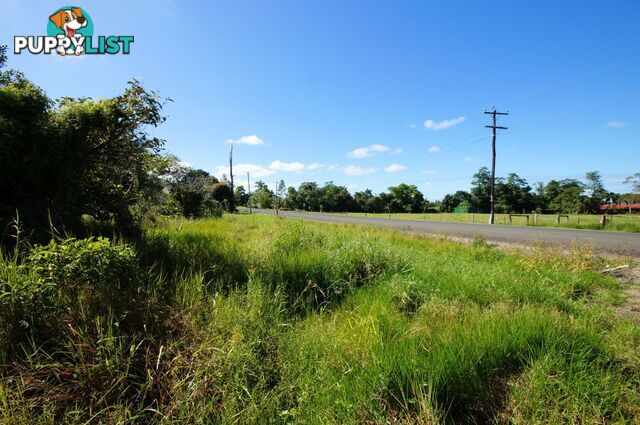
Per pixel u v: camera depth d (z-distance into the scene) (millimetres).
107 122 5941
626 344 2961
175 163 19016
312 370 2502
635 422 1984
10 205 4742
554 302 4059
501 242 11484
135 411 2023
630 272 6387
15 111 4793
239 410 2062
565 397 2145
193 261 4445
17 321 2338
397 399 2023
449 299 4152
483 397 2174
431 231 16109
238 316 3053
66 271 2723
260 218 22000
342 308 3826
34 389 2074
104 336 2379
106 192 6953
